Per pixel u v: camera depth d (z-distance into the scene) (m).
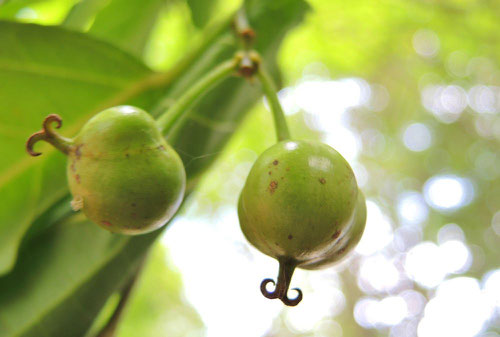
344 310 1.05
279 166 0.16
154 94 0.22
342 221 0.16
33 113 0.21
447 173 0.83
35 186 0.22
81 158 0.16
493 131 0.74
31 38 0.21
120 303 0.21
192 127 0.22
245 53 0.20
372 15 0.46
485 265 0.91
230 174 0.68
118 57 0.22
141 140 0.17
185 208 0.22
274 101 0.19
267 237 0.16
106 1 0.27
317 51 0.53
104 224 0.17
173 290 0.68
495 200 0.84
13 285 0.21
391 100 0.70
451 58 0.54
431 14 0.45
